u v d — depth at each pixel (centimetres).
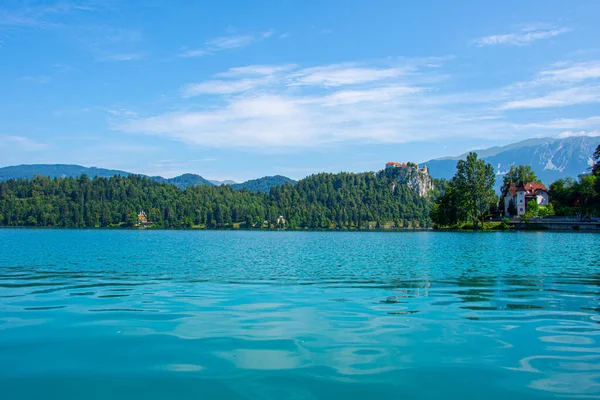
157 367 1205
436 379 1120
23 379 1134
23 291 2448
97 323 1673
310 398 1016
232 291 2444
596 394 1034
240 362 1240
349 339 1452
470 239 9238
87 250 6344
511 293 2355
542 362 1230
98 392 1058
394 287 2581
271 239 12175
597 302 2086
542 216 15075
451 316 1778
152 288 2558
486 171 14675
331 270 3553
